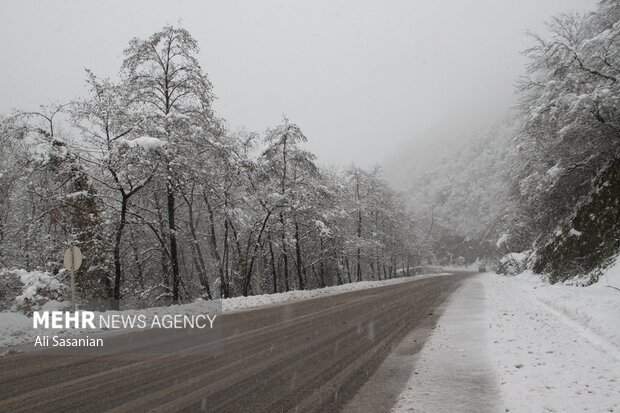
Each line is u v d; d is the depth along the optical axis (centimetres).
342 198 4638
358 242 4666
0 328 1112
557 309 1323
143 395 605
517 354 790
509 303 1703
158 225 2341
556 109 1852
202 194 2806
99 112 1988
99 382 675
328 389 628
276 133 3238
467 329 1137
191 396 598
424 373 700
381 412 527
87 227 1930
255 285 3569
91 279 1969
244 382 670
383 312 1628
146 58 2164
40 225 2033
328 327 1270
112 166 1919
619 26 1722
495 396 565
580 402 516
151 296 2717
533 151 2517
